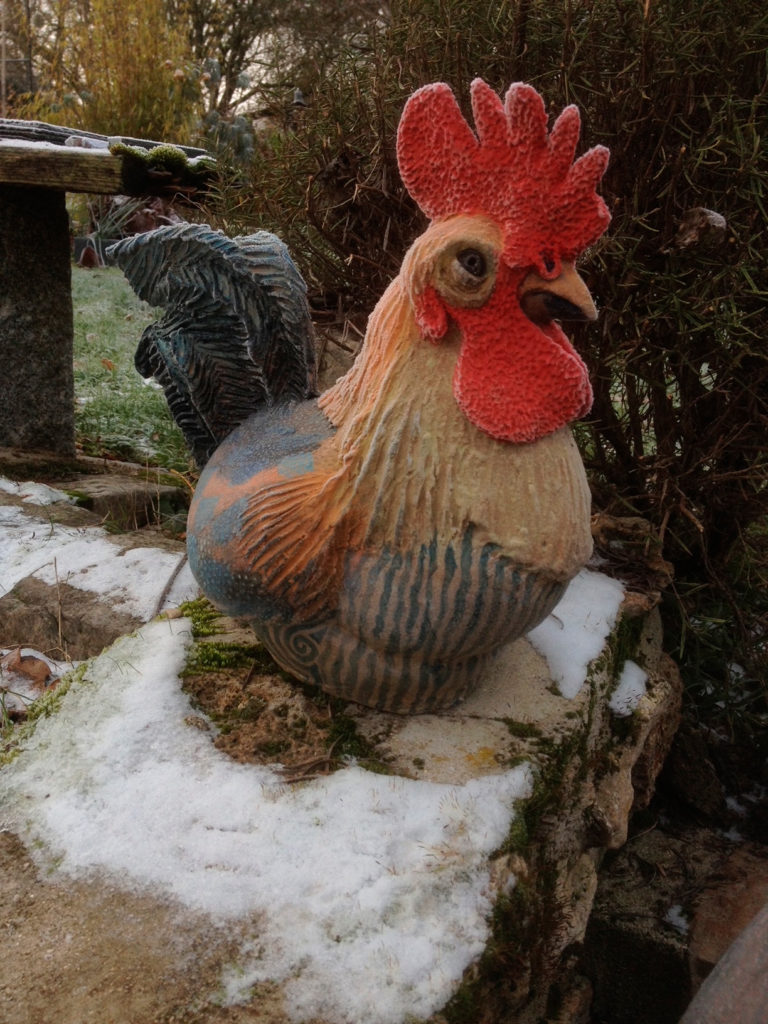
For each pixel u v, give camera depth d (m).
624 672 0.93
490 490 0.63
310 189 1.16
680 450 1.18
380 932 0.57
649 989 0.92
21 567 1.14
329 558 0.66
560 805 0.71
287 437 0.71
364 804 0.66
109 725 0.74
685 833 1.10
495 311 0.61
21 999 0.53
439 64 1.09
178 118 4.25
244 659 0.81
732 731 1.18
